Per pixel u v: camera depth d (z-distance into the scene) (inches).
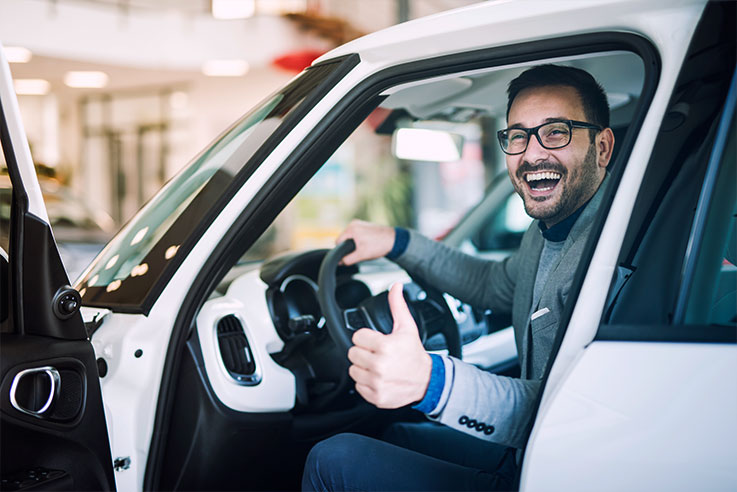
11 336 44.1
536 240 63.9
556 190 56.2
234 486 64.3
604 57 67.2
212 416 59.7
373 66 57.3
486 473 53.5
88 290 62.9
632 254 41.6
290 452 70.6
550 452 40.4
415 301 77.4
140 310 56.2
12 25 403.2
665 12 43.1
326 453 55.2
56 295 46.2
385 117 88.0
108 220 244.4
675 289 41.4
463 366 46.9
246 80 458.9
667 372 40.0
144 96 492.7
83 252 217.8
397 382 44.1
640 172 42.0
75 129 509.7
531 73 56.4
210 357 60.6
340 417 74.5
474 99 82.4
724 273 43.2
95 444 48.3
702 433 39.0
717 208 42.0
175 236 58.9
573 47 47.4
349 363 66.3
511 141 57.9
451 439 69.9
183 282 56.7
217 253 56.6
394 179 425.7
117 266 62.5
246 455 63.6
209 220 56.9
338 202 425.1
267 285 71.7
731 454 38.6
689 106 41.3
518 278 65.7
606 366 40.7
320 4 435.8
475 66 52.3
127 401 54.4
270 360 65.8
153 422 55.7
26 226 44.5
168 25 441.1
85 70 454.3
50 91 501.0
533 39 49.3
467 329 96.5
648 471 39.2
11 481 43.5
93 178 510.3
